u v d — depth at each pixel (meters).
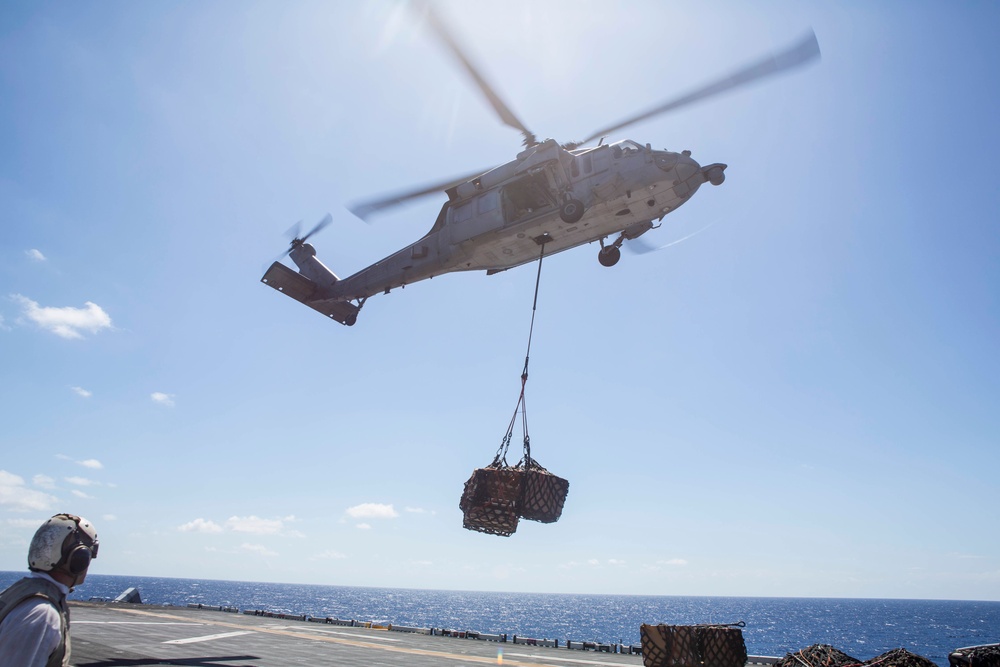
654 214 17.64
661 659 12.23
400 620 150.38
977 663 10.64
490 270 20.20
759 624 168.62
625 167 17.00
